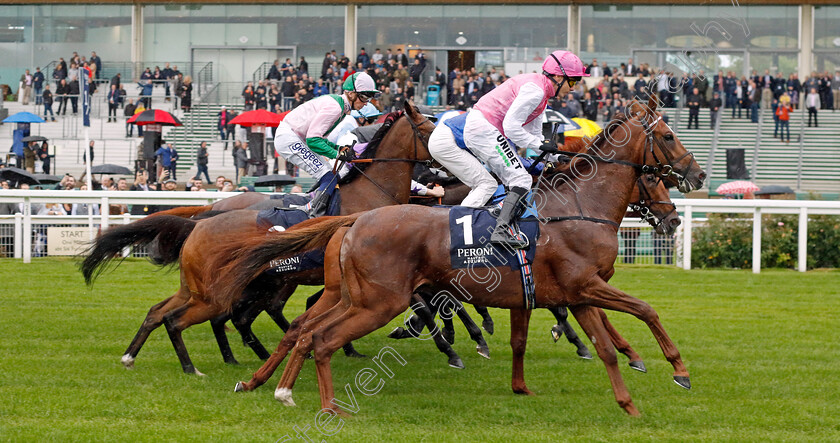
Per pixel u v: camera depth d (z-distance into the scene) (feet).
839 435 15.23
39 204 42.68
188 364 19.57
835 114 67.92
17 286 32.40
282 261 19.27
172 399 17.12
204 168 59.93
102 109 74.54
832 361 21.81
